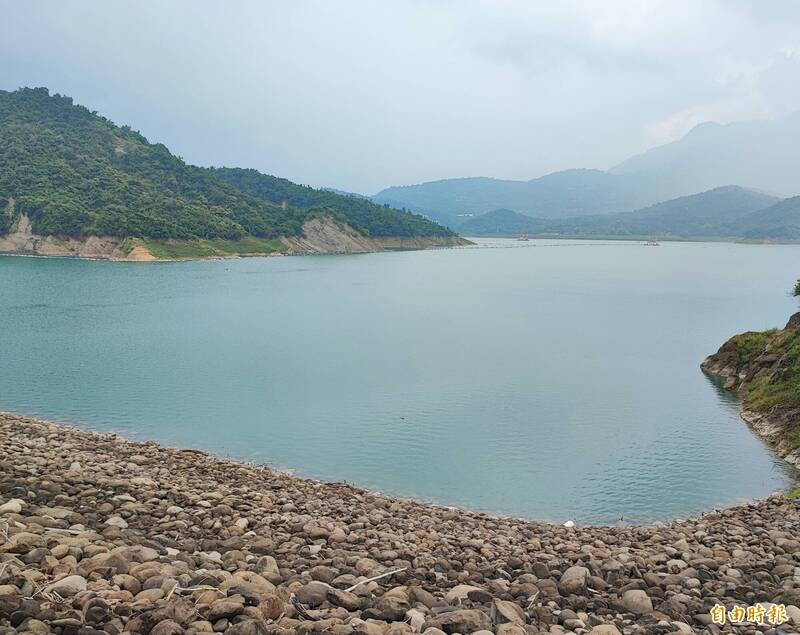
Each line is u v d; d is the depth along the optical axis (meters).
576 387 45.38
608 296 111.00
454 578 12.16
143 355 53.72
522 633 8.50
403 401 40.50
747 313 89.44
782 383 38.34
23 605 7.62
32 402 38.16
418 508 22.20
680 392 44.44
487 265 195.75
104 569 9.32
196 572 9.83
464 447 31.88
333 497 21.66
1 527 10.84
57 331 64.31
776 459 30.70
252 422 35.31
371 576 11.37
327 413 37.38
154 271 141.38
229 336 64.25
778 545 15.73
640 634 9.47
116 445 26.92
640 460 30.36
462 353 57.28
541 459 30.31
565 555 15.02
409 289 119.00
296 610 8.87
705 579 12.62
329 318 79.06
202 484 20.03
